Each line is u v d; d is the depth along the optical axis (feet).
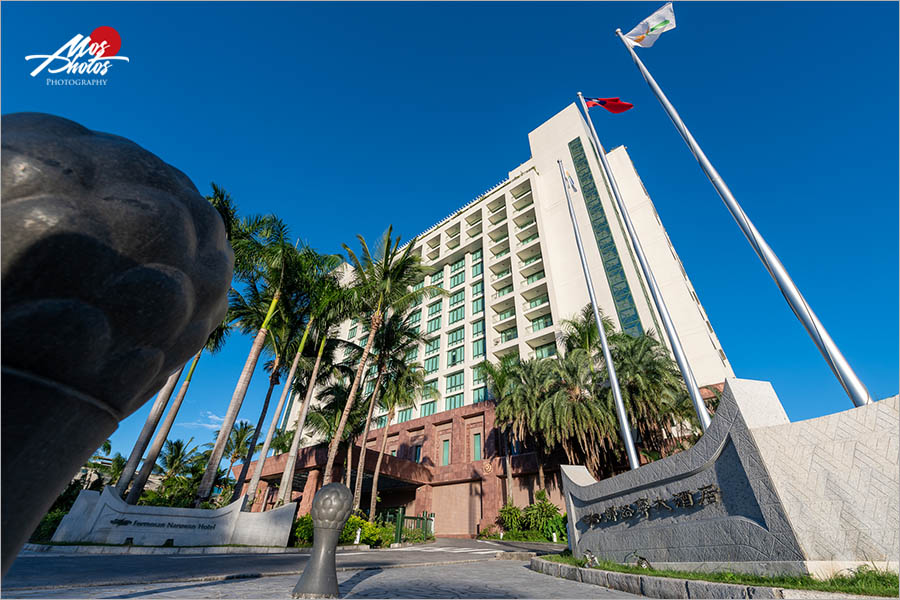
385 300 69.36
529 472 94.68
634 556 28.22
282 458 94.32
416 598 17.84
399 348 78.74
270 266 59.98
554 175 146.72
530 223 145.89
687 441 75.10
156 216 4.72
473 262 155.12
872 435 17.83
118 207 4.48
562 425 73.77
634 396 72.59
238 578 22.54
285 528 51.24
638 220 121.39
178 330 5.24
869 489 17.26
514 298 127.75
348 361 82.43
